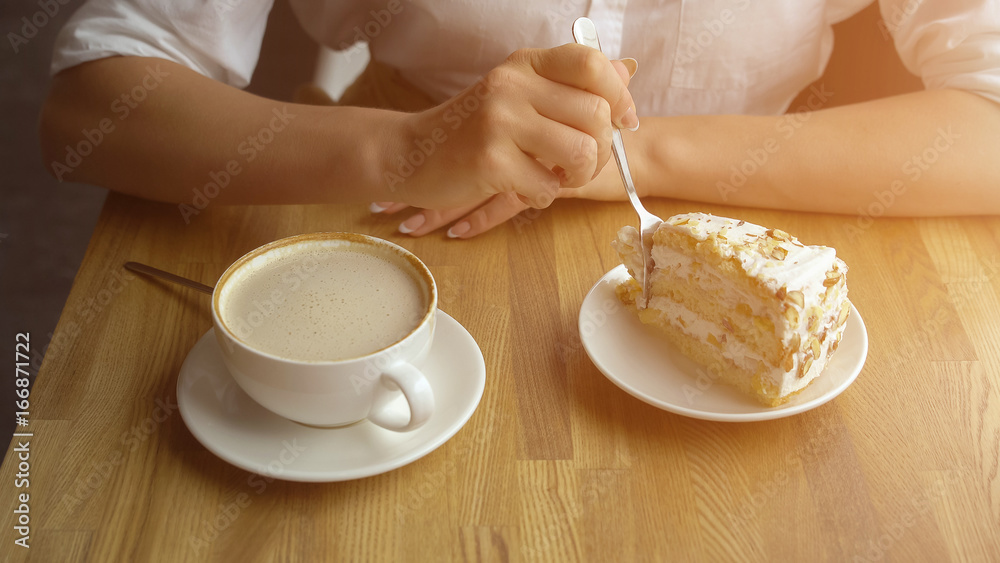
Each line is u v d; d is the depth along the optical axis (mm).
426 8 877
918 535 554
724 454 593
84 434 593
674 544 550
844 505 568
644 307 665
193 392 593
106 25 784
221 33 823
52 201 1835
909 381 637
